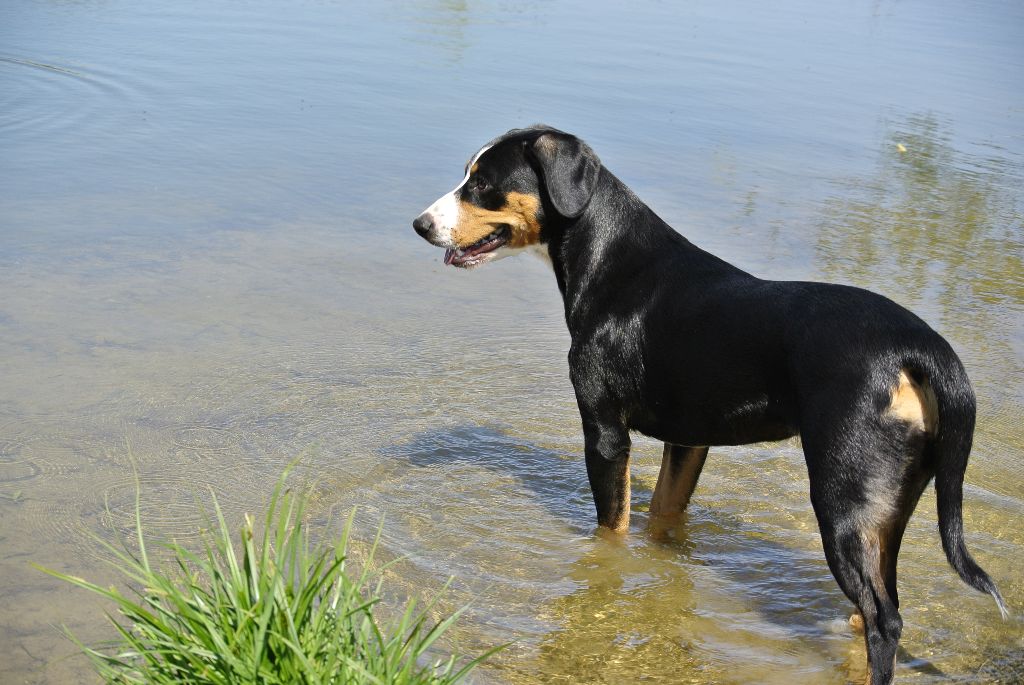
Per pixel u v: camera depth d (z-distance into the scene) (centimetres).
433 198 1036
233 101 1344
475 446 639
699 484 621
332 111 1316
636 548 552
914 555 548
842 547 416
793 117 1410
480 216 550
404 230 965
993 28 2194
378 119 1287
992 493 602
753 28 2050
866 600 415
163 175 1067
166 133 1203
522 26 1931
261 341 739
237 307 789
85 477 560
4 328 723
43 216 938
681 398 498
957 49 1944
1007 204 1118
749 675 450
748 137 1303
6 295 776
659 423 519
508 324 806
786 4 2394
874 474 415
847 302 440
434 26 1891
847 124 1396
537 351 765
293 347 736
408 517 556
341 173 1098
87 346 709
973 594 514
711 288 494
